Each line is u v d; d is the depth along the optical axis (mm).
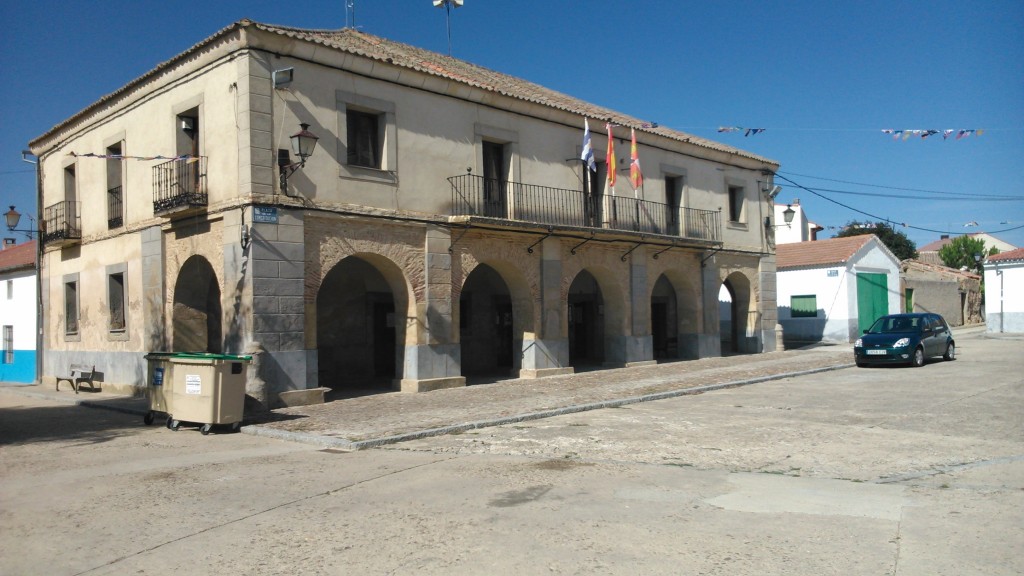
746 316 25672
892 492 6508
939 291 38156
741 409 12195
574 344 24875
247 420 11914
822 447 8664
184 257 15133
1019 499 6180
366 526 5801
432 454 8891
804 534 5328
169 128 15531
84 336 18844
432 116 16469
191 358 11172
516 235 18031
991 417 10570
